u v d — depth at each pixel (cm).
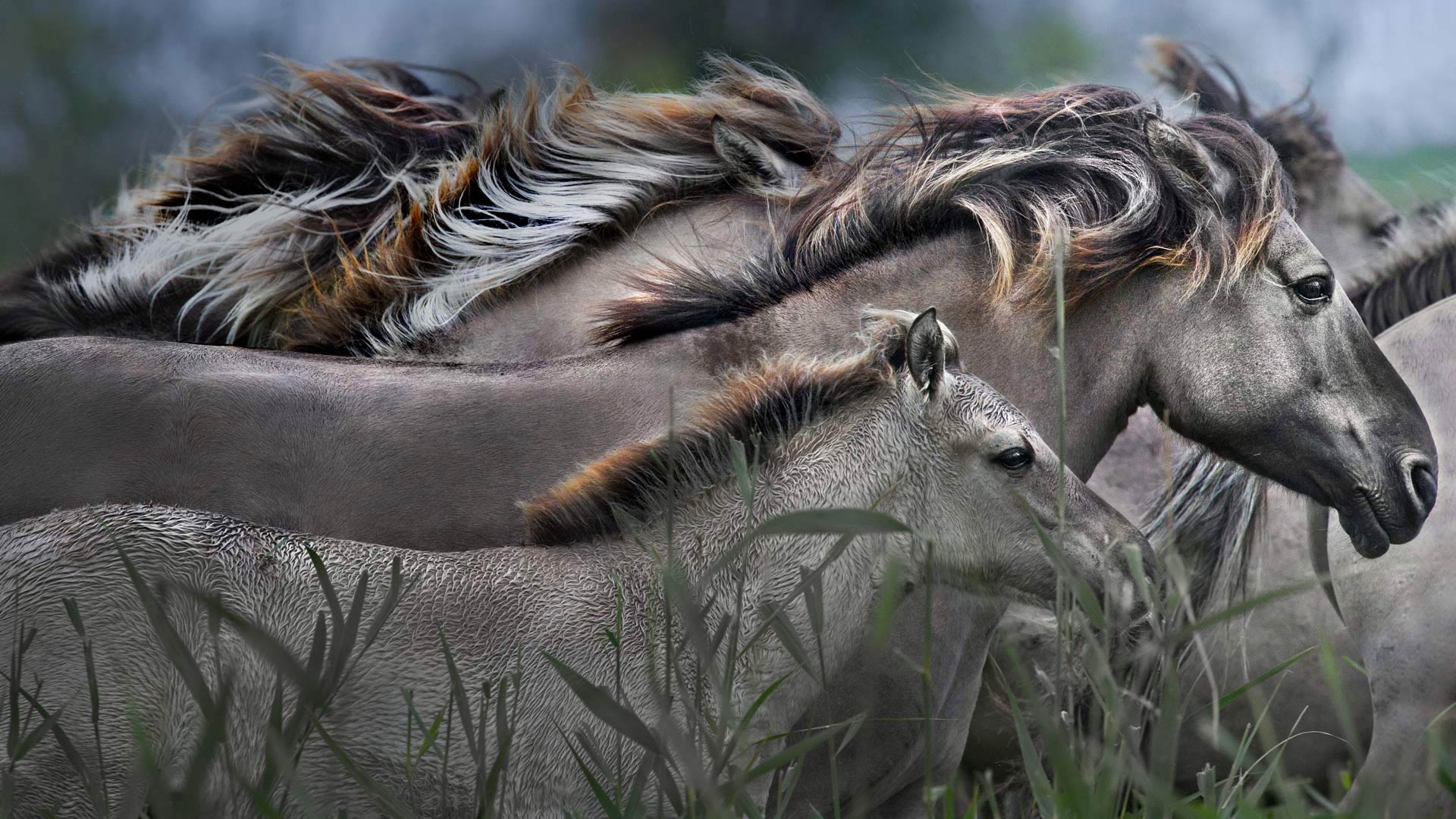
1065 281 1355
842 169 1512
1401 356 1520
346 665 982
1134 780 1008
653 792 1045
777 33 6588
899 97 1786
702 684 1059
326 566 1035
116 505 1041
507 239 1488
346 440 1196
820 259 1367
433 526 1187
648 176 1534
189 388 1194
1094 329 1395
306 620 1016
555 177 1564
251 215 1590
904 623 1291
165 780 977
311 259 1569
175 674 989
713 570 922
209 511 1110
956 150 1477
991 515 1166
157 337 1549
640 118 1597
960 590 1191
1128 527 1184
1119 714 1006
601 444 1226
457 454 1205
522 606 1058
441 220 1516
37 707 922
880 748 1341
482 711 954
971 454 1158
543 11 6825
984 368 1355
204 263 1581
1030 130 1484
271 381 1212
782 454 1146
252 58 6500
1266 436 1388
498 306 1461
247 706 998
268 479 1176
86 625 982
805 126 1662
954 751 1408
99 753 936
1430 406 1475
